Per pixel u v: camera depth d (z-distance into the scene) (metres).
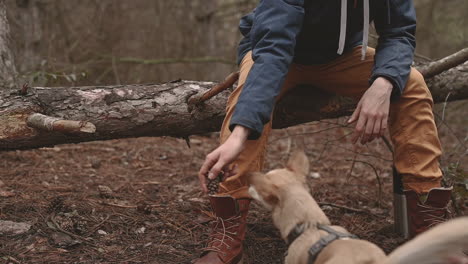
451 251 1.72
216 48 9.68
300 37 2.99
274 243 3.31
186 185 4.48
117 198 3.94
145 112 3.35
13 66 4.32
